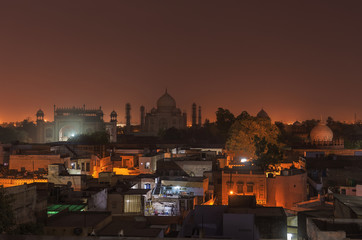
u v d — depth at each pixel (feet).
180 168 187.52
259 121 267.80
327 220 52.70
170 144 350.84
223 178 164.35
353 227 53.11
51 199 111.34
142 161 211.00
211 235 72.02
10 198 75.15
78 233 72.49
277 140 282.56
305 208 136.15
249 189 161.38
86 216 83.41
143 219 88.99
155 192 141.28
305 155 268.62
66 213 86.33
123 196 122.62
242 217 69.97
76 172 181.16
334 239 42.24
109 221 82.89
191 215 74.84
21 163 179.93
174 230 85.97
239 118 349.00
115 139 466.29
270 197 161.58
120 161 237.25
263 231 77.87
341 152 286.46
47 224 76.48
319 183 180.04
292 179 164.66
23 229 69.21
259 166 198.08
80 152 224.74
